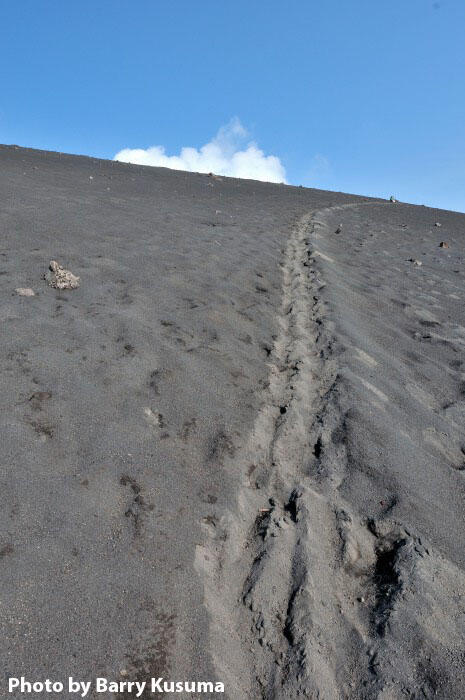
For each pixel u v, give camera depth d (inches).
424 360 175.9
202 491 89.6
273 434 113.6
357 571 80.0
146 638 60.9
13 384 104.6
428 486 102.1
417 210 924.6
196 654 60.7
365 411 125.6
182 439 102.0
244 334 165.5
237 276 230.4
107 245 232.8
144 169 893.2
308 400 131.5
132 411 106.1
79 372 115.0
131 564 70.6
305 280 257.4
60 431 94.2
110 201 392.2
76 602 63.0
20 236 218.1
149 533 77.0
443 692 59.5
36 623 59.4
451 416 137.5
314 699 57.8
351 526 87.9
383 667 62.3
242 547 81.0
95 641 59.1
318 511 90.4
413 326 215.3
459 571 80.6
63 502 78.2
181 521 81.4
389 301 248.2
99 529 75.3
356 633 67.7
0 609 59.9
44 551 69.1
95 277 182.4
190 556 74.9
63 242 221.9
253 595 71.1
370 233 506.0
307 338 176.6
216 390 124.0
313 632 65.9
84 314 146.6
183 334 150.3
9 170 482.0
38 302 148.4
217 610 67.7
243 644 64.3
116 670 56.6
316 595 72.2
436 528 89.7
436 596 74.0
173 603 66.4
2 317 133.0
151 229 295.3
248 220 437.4
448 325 221.6
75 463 87.3
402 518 90.7
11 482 79.2
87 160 877.8
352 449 109.7
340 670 62.0
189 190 639.8
